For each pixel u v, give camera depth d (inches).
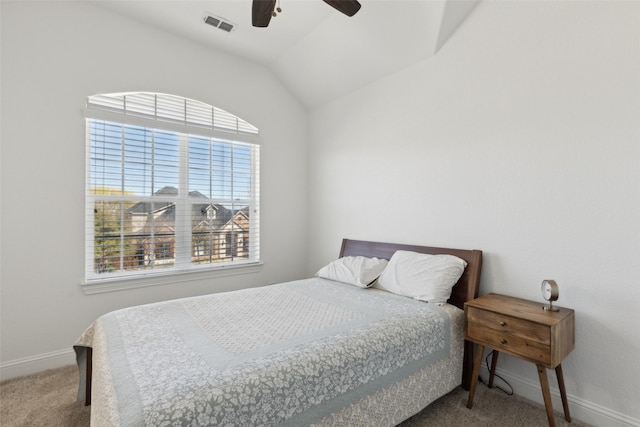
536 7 71.4
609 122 61.3
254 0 60.4
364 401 53.7
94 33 91.2
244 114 122.9
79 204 89.4
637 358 58.2
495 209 79.3
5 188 79.7
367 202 115.6
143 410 36.0
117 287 96.1
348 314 69.1
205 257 116.1
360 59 106.6
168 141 107.1
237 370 44.8
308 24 101.4
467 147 85.1
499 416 66.4
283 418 44.0
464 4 80.9
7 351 80.5
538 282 71.5
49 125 85.0
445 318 70.6
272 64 127.1
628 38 58.9
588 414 63.6
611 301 61.2
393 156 105.9
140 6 92.4
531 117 72.4
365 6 89.7
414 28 88.7
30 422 64.1
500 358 78.7
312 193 141.3
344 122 124.6
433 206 93.8
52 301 86.0
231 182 122.6
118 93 95.3
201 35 107.0
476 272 79.4
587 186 64.2
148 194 103.2
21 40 81.0
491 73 79.7
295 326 62.2
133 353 50.2
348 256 115.3
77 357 68.7
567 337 60.8
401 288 84.8
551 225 69.4
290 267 138.3
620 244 60.2
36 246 83.7
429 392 65.6
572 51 66.0
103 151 94.7
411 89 99.7
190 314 69.0
